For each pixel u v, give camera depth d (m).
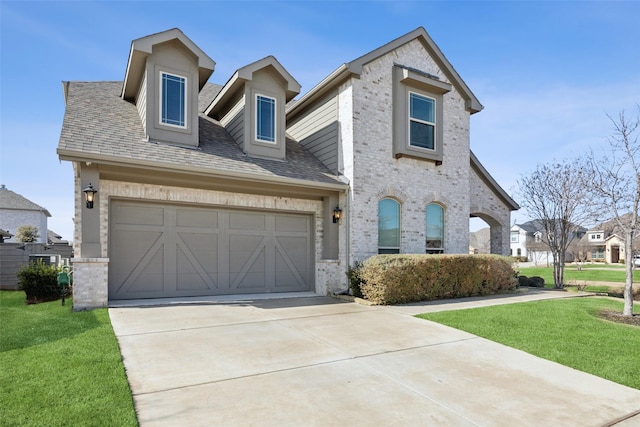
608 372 5.12
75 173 8.84
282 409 3.93
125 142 9.40
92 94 11.77
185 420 3.63
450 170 13.63
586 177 12.83
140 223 9.81
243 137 11.40
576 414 3.98
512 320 7.91
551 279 20.84
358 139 11.66
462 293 11.45
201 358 5.37
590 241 54.97
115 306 8.73
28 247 14.17
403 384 4.66
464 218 13.86
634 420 3.88
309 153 13.38
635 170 9.13
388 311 8.98
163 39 10.03
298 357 5.54
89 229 8.59
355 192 11.52
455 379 4.85
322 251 12.14
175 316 7.90
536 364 5.43
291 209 11.77
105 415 3.59
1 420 3.42
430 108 13.15
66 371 4.58
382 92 12.27
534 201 15.61
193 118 10.57
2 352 5.25
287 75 11.84
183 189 10.20
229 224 11.00
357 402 4.14
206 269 10.59
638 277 22.47
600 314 8.80
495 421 3.80
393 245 12.37
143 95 10.49
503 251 16.05
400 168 12.48
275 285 11.63
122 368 4.76
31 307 9.07
